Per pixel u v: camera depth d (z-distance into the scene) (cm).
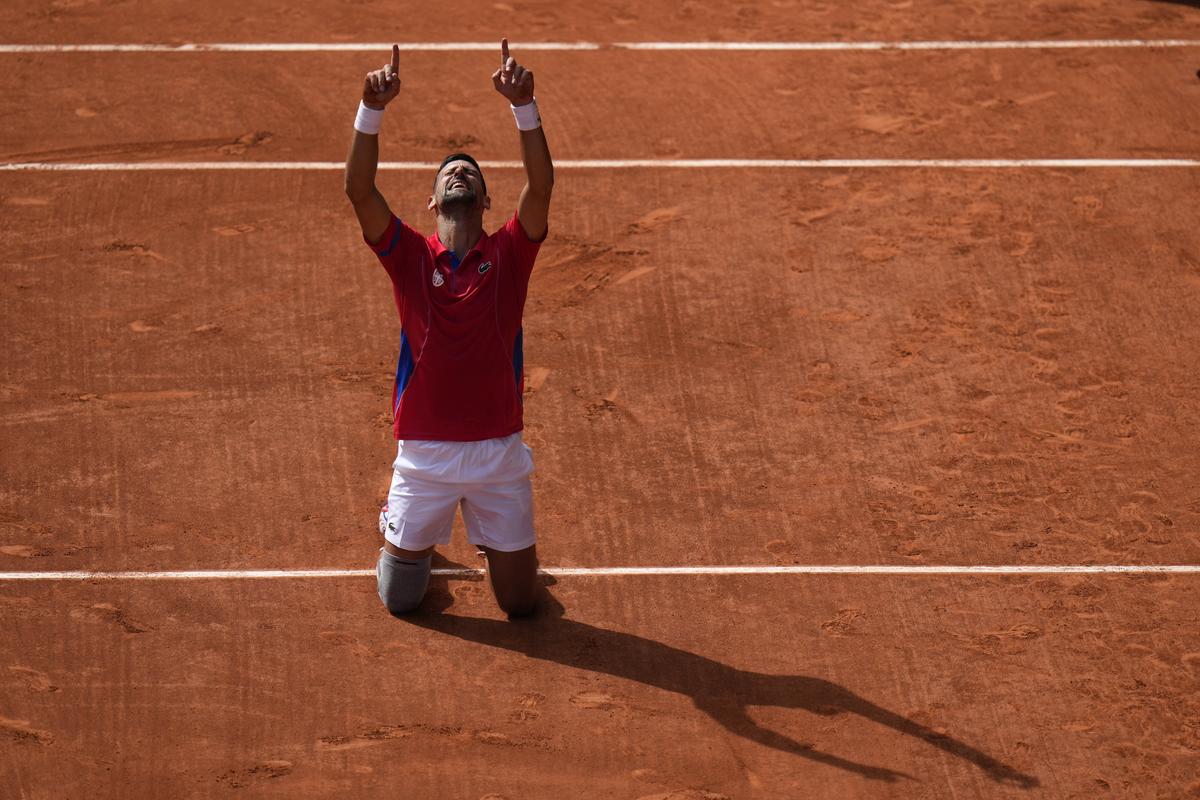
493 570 2641
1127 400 3306
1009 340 3491
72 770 2402
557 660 2639
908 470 3100
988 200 4019
